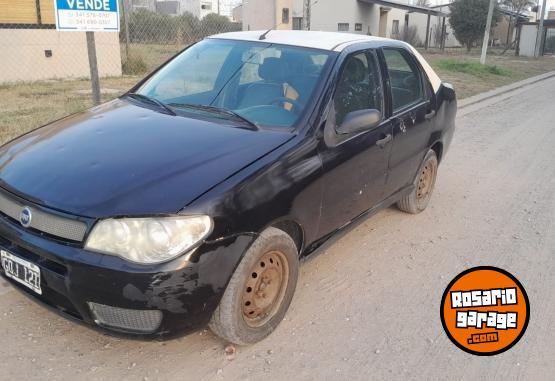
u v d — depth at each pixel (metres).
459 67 20.75
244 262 2.75
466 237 4.84
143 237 2.45
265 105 3.47
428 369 3.00
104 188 2.60
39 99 9.65
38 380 2.69
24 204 2.66
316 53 3.77
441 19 44.06
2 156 3.15
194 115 3.42
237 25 18.09
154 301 2.45
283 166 2.97
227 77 3.80
